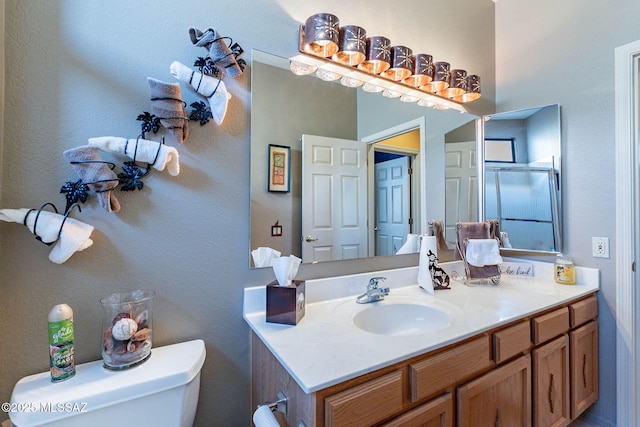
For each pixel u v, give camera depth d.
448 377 0.91
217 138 1.11
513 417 1.10
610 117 1.53
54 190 0.87
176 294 1.04
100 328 0.93
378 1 1.52
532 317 1.20
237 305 1.14
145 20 1.00
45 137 0.87
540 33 1.80
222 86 1.05
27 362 0.85
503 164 1.89
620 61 1.50
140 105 0.99
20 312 0.84
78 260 0.90
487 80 1.99
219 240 1.11
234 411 1.14
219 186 1.11
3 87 0.81
